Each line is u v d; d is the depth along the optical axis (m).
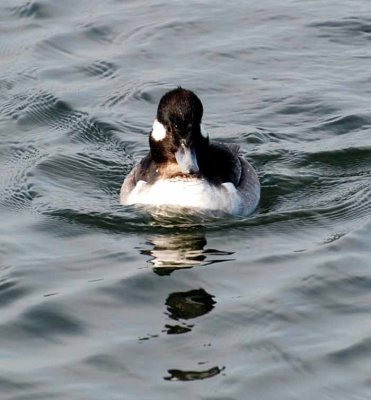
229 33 22.66
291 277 14.45
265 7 23.61
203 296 14.07
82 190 17.36
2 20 23.09
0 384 12.26
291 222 16.14
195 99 16.05
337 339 13.01
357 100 20.16
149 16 23.31
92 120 19.56
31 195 17.11
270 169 17.91
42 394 12.09
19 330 13.36
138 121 19.62
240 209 16.38
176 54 21.94
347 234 15.62
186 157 15.87
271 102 20.19
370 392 12.04
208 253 15.26
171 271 14.70
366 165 17.97
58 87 20.69
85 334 13.28
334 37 22.45
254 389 12.11
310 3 23.77
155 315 13.66
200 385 12.20
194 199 16.25
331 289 14.14
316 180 17.53
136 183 16.72
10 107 20.00
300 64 21.55
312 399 11.94
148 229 15.98
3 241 15.62
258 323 13.41
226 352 12.82
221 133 19.17
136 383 12.27
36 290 14.27
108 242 15.62
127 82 20.94
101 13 23.39
